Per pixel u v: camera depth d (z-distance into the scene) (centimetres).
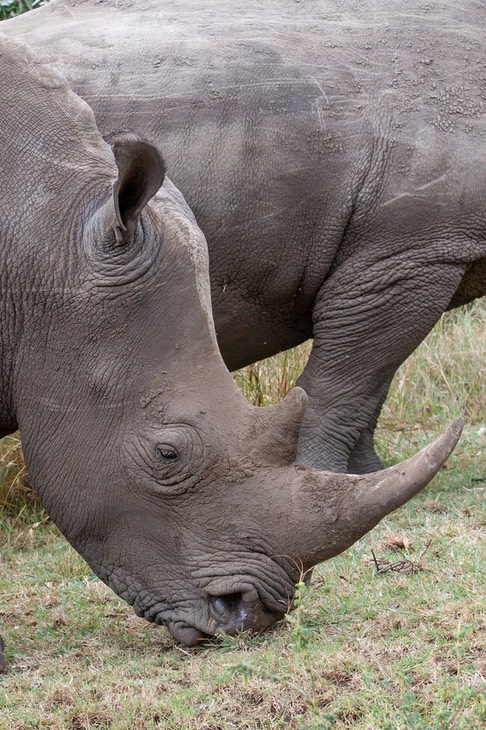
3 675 773
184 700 674
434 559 859
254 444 732
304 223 1011
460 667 648
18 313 749
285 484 729
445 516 998
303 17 1038
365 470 1146
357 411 1059
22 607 930
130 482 742
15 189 754
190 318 735
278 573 733
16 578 1023
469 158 1020
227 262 1008
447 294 1045
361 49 1023
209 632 744
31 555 1102
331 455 1055
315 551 725
